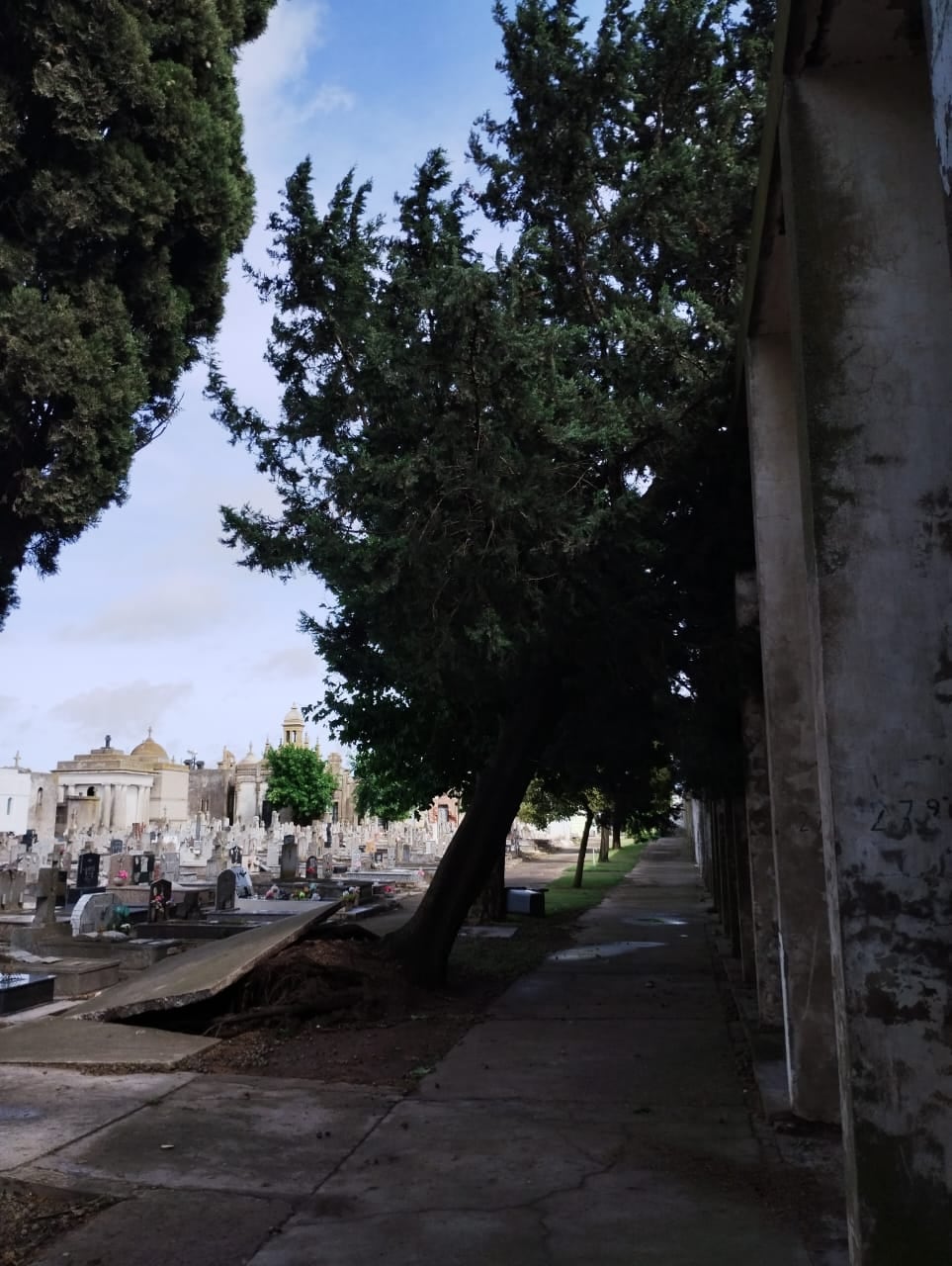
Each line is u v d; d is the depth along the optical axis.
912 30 4.04
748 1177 5.03
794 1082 5.86
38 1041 8.04
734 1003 9.98
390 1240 4.25
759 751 8.45
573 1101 6.46
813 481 3.85
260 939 10.15
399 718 14.86
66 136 12.13
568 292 10.82
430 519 7.53
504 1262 4.03
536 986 11.11
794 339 4.18
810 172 4.11
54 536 12.66
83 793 60.06
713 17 10.51
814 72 4.21
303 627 13.14
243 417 10.44
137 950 12.38
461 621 8.23
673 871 33.25
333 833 42.75
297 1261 4.04
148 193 12.79
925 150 4.06
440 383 7.41
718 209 10.13
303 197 9.74
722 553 9.52
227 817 66.19
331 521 10.12
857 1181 3.45
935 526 3.74
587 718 11.03
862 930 3.57
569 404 8.04
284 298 9.96
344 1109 6.26
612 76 10.14
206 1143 5.54
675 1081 6.97
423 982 10.29
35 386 11.52
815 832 6.14
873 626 3.72
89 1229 4.35
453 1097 6.55
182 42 13.60
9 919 16.61
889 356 3.89
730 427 8.60
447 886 10.67
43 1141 5.53
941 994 3.48
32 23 11.67
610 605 8.68
